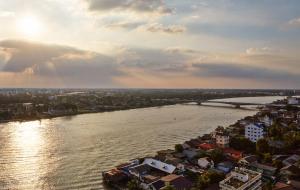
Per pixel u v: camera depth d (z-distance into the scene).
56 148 194.12
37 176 140.75
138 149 193.50
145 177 132.00
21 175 141.88
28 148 193.62
